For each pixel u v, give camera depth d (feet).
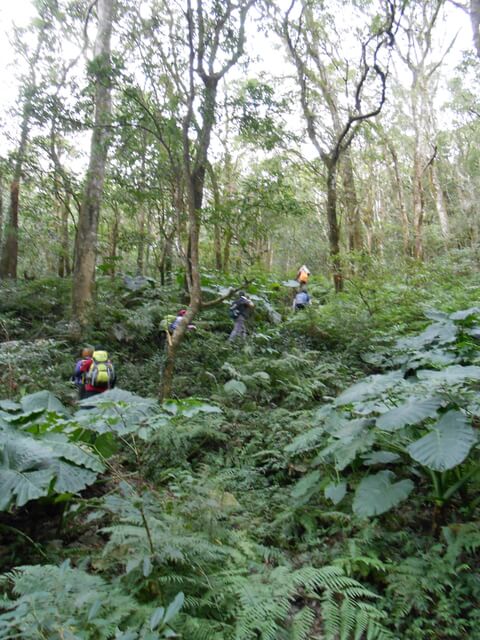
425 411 12.15
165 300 37.78
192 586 10.42
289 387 24.09
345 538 13.00
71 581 9.03
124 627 8.61
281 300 48.70
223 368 24.93
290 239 82.28
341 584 10.62
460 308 32.53
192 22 22.17
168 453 17.39
